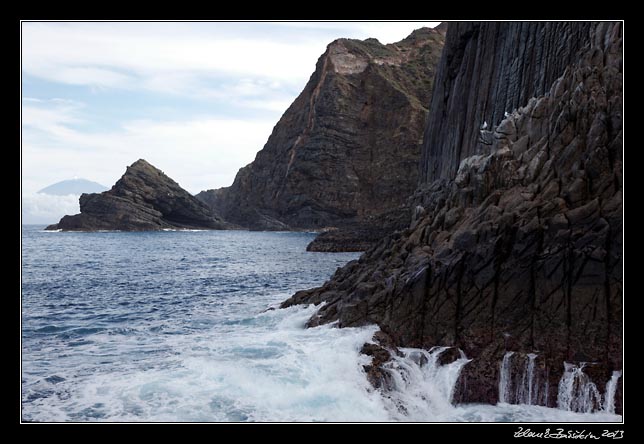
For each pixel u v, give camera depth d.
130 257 71.88
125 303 32.25
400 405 15.42
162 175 183.25
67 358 19.50
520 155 21.08
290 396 15.30
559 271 16.50
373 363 16.84
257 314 27.11
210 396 15.36
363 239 82.00
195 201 185.00
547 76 29.78
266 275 48.03
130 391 15.77
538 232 17.16
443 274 18.00
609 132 17.88
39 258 70.06
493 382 16.22
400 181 157.38
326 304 23.78
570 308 16.22
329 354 17.47
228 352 18.80
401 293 18.66
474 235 18.11
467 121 45.72
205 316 27.33
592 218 16.61
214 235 148.38
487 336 17.08
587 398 15.29
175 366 17.89
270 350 18.58
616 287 15.83
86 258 70.19
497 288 17.31
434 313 17.91
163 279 45.09
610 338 15.64
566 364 15.87
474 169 22.31
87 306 31.28
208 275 48.25
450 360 16.94
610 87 19.20
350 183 161.75
